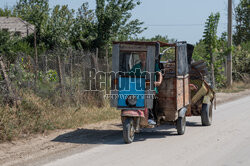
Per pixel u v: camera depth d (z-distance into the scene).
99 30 22.98
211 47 24.47
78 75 13.02
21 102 10.57
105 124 11.32
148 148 8.23
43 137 9.33
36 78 11.91
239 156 7.44
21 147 8.27
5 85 10.45
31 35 22.45
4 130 8.99
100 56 22.52
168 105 9.48
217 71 24.70
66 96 12.31
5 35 17.66
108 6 23.28
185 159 7.21
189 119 12.92
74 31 23.61
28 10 24.50
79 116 11.61
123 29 23.94
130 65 9.02
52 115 11.11
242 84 27.75
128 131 8.65
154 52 8.86
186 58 10.67
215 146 8.36
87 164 6.88
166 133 10.24
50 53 13.66
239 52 30.55
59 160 7.18
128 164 6.86
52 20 23.19
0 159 7.27
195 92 11.36
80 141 8.97
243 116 13.07
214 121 12.20
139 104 8.85
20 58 12.07
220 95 21.48
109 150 8.03
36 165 6.82
